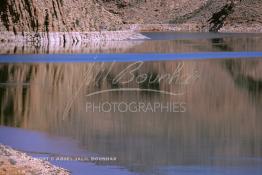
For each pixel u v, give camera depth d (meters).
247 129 39.25
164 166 30.48
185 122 41.72
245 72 72.00
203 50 110.50
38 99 50.47
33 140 35.62
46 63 80.19
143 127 39.81
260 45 126.88
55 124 40.59
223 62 84.31
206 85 60.41
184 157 32.19
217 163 31.05
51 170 28.25
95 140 35.94
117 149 33.88
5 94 52.75
